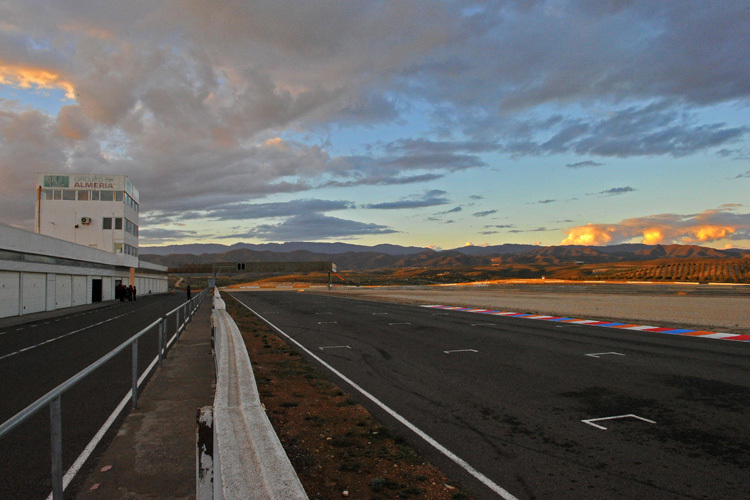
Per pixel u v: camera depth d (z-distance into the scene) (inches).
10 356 458.0
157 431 219.8
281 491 108.8
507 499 154.9
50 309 1203.9
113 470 174.1
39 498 150.9
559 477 172.4
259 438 144.9
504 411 260.7
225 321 608.7
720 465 182.5
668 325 676.1
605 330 633.6
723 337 552.4
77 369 385.7
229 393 205.8
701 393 294.8
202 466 108.8
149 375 351.6
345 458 189.9
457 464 185.0
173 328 719.7
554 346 495.8
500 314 924.6
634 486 164.6
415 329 674.2
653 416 248.7
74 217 2021.4
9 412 256.5
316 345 527.5
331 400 283.0
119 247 2046.0
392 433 221.5
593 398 287.0
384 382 336.5
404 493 158.2
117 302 1680.6
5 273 960.9
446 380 342.0
